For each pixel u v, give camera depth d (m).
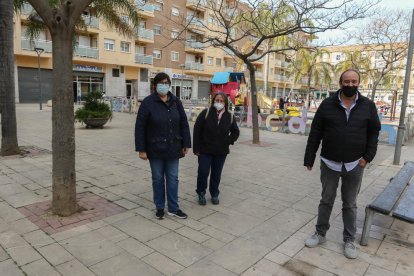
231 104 18.05
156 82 3.97
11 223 3.88
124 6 13.61
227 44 9.75
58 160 4.02
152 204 4.67
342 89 3.21
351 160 3.32
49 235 3.61
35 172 6.06
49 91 30.62
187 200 4.93
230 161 7.78
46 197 4.77
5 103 7.21
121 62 34.28
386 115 29.95
